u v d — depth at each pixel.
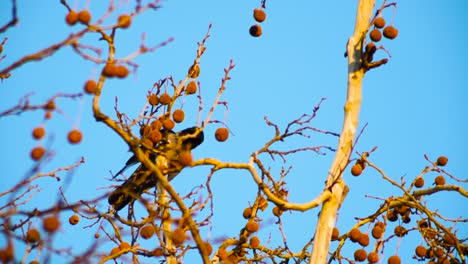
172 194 10.09
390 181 12.79
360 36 12.80
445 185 12.84
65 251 8.70
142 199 10.29
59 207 8.13
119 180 12.84
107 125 9.94
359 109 12.55
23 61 8.16
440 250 12.55
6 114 8.25
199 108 12.12
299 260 12.91
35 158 8.09
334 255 12.54
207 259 10.09
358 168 12.11
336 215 11.86
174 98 12.88
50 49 8.23
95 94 9.35
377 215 12.66
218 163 11.10
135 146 10.09
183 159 11.05
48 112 8.21
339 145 12.24
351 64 12.75
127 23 8.78
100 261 10.35
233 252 13.03
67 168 10.03
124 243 11.37
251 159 11.41
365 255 11.62
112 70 8.88
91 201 9.15
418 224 12.63
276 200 11.12
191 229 10.13
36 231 8.64
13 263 7.08
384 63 12.61
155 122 12.38
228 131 11.55
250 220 12.99
